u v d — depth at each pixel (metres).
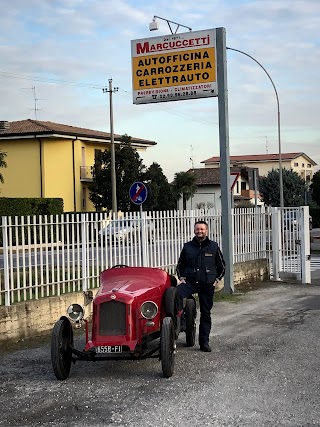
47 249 11.19
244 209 17.97
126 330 7.71
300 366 8.23
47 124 54.00
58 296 11.25
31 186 49.94
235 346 9.58
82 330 11.12
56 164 50.12
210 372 8.02
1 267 10.30
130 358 7.71
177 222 15.30
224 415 6.25
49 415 6.43
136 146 56.62
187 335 9.62
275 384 7.38
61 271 11.53
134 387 7.41
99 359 7.75
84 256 12.08
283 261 18.34
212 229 16.62
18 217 10.77
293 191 77.00
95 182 49.03
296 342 9.73
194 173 72.56
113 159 43.31
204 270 9.31
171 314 8.29
